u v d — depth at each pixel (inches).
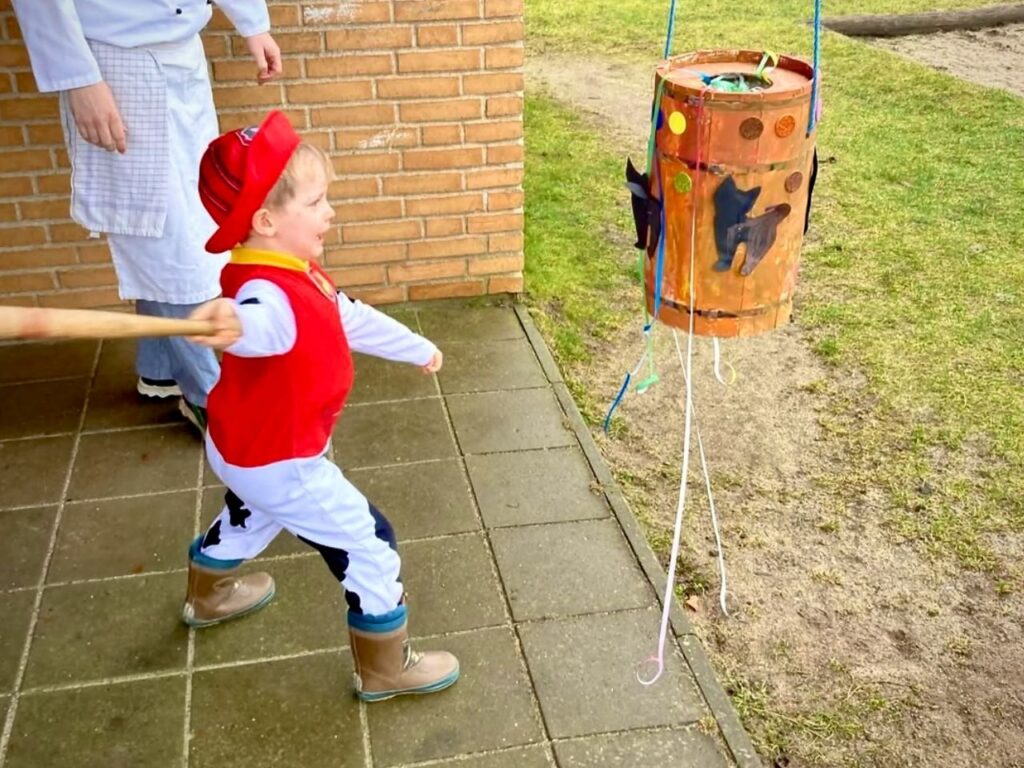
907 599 124.4
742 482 144.7
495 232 181.8
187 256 133.3
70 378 162.2
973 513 138.3
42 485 137.5
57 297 170.4
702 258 91.0
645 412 160.6
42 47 118.3
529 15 413.7
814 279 200.8
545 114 296.4
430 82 166.9
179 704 105.1
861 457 149.9
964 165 258.4
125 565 123.9
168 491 136.7
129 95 123.8
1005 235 219.3
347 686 107.3
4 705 104.7
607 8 423.8
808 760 103.2
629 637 113.6
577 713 104.2
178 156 129.3
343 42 161.3
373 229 177.0
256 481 92.0
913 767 103.1
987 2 435.5
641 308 190.2
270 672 109.0
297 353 86.1
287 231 85.7
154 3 121.5
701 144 85.5
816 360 174.6
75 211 131.0
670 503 139.9
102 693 106.2
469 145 173.2
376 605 98.4
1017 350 175.8
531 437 148.2
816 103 86.5
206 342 78.7
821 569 128.9
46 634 113.6
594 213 230.1
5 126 155.9
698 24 397.7
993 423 156.3
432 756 99.6
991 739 106.6
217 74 160.2
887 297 194.1
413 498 135.0
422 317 181.0
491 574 122.3
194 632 113.9
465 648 112.0
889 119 292.0
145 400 156.6
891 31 407.5
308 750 100.2
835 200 236.7
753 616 121.2
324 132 167.5
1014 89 336.2
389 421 151.3
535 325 179.6
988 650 117.5
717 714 104.2
